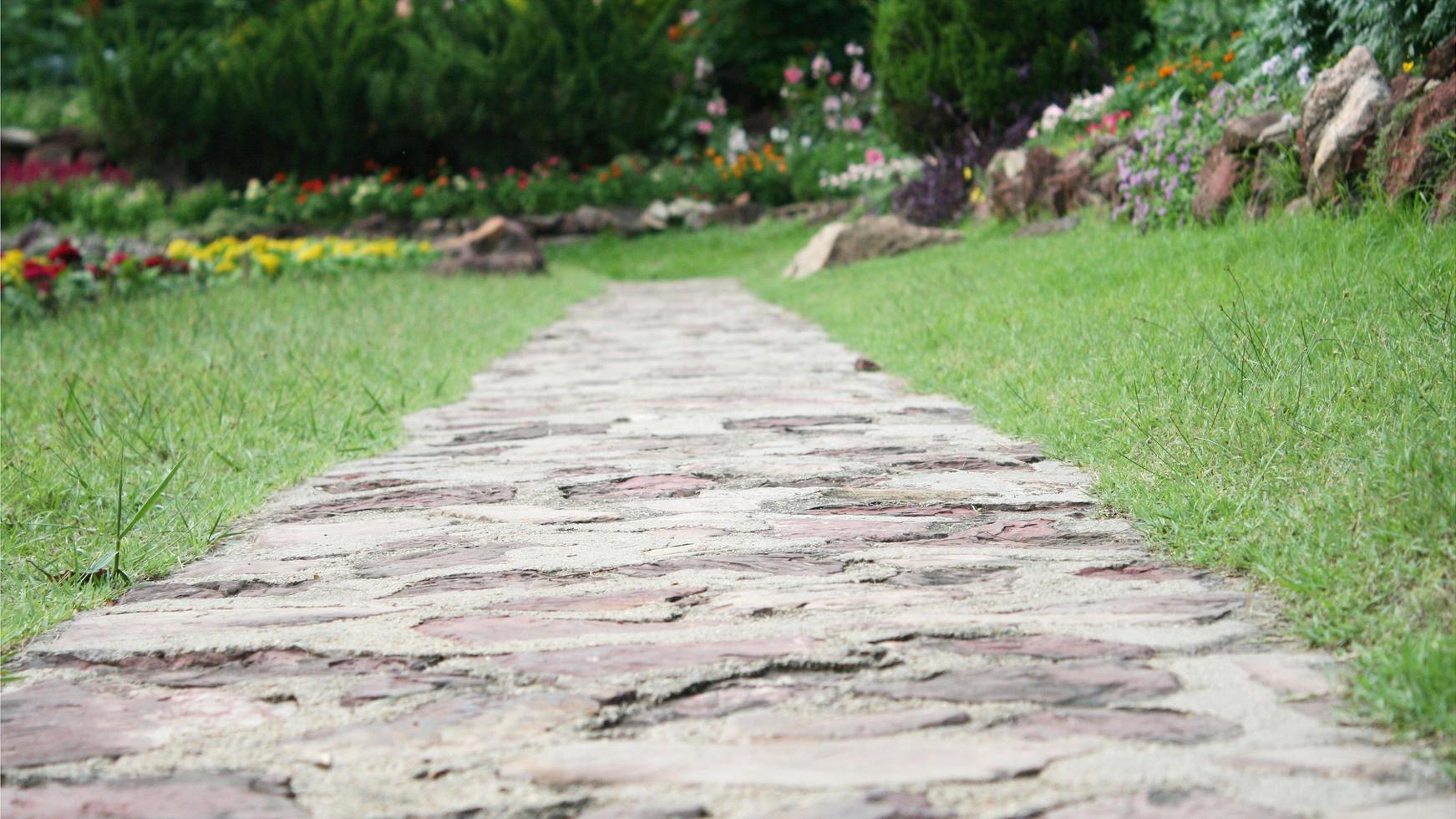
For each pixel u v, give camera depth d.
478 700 2.42
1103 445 4.35
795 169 22.27
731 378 7.29
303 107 22.75
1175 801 1.92
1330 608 2.63
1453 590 2.56
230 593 3.24
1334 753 2.06
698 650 2.64
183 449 4.88
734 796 1.99
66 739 2.29
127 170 22.73
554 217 21.92
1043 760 2.07
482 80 22.59
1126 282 7.11
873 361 7.45
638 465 4.73
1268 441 3.63
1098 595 2.93
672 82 25.30
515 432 5.66
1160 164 9.62
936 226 14.95
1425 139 6.31
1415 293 4.77
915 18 14.70
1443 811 1.85
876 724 2.24
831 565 3.27
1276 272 5.98
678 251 20.03
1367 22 8.12
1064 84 13.97
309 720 2.35
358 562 3.49
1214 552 3.13
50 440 5.02
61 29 28.81
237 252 13.16
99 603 3.20
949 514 3.76
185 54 24.53
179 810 1.99
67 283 10.20
